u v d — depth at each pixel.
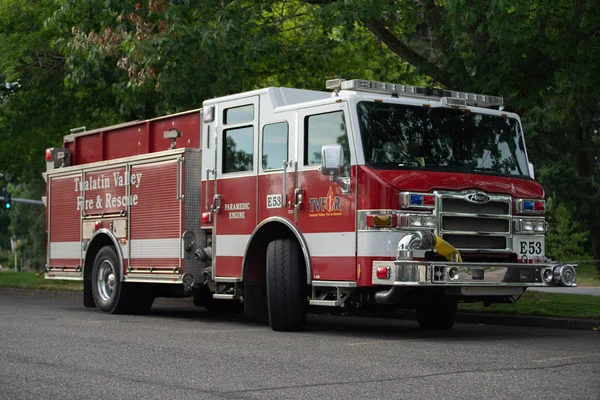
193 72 19.25
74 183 19.05
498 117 13.73
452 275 11.97
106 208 17.92
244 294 14.33
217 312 18.11
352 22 18.41
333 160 12.17
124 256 17.25
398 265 11.88
